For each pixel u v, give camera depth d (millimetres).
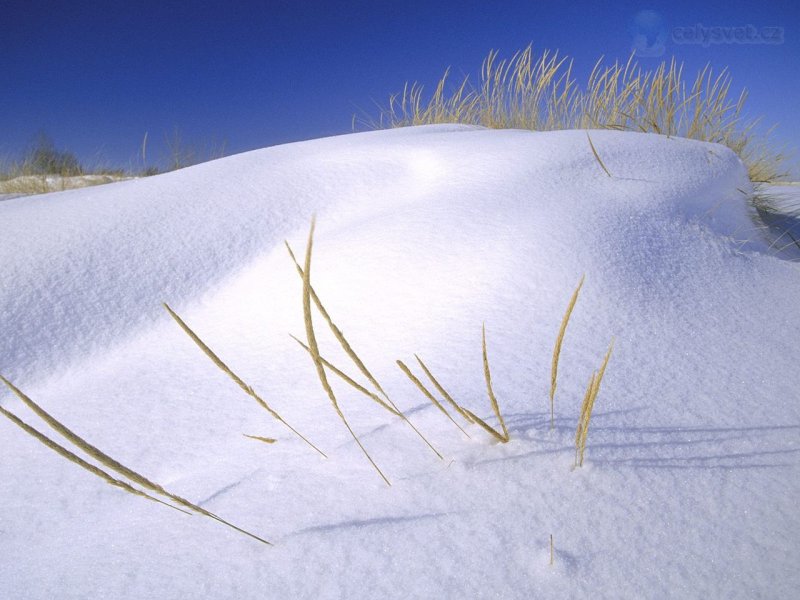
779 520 808
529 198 1928
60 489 1107
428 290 1519
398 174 2498
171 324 1896
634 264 1573
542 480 879
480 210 1860
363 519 848
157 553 858
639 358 1209
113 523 969
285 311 1690
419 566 764
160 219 2340
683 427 1006
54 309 1905
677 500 847
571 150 2316
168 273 2100
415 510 850
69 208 2504
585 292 1424
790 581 715
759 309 1505
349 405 1141
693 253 1753
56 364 1744
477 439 970
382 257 1713
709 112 3453
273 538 840
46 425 1363
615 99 3576
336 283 1700
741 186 2498
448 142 2689
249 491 957
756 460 930
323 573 771
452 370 1186
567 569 744
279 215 2371
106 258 2127
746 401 1088
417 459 945
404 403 1098
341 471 952
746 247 1992
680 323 1364
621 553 765
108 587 806
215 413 1274
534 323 1325
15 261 2068
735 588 713
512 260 1551
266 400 1265
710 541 779
